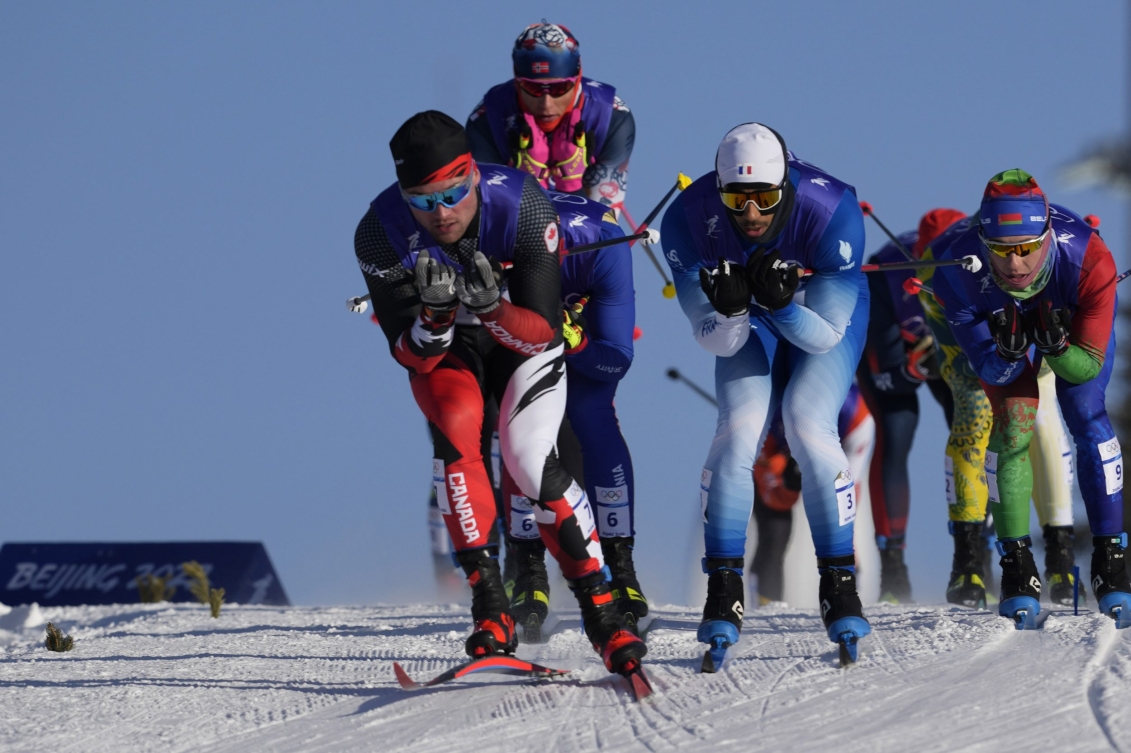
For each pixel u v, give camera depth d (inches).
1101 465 652.1
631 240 624.7
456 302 508.1
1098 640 534.6
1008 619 627.2
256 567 1441.9
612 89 932.6
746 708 466.6
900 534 1086.4
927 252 986.7
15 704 561.0
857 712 446.0
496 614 538.9
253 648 738.8
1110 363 673.0
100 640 844.6
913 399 1098.7
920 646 559.2
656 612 848.9
